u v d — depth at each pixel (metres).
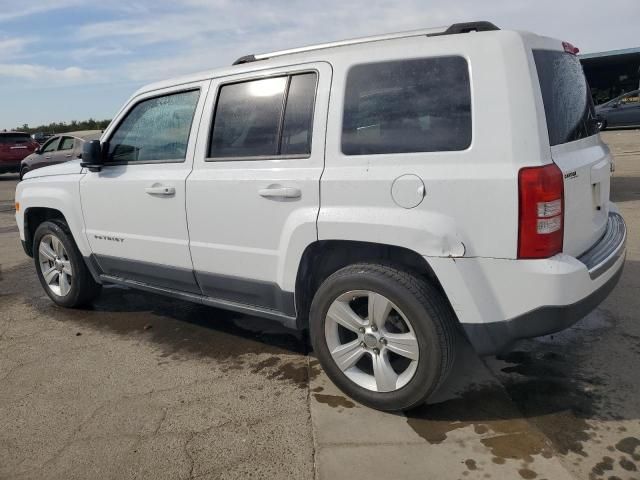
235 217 3.21
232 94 3.31
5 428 2.88
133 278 4.09
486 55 2.46
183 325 4.26
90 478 2.45
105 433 2.79
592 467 2.35
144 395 3.16
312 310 2.98
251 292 3.29
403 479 2.33
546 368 3.25
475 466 2.39
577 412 2.78
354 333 3.02
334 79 2.85
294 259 2.97
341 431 2.71
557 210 2.38
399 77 2.67
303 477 2.38
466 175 2.43
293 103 3.03
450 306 2.69
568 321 2.44
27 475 2.49
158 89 3.73
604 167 2.98
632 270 4.81
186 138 3.53
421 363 2.64
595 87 26.50
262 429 2.75
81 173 4.21
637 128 19.56
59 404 3.10
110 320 4.44
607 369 3.20
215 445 2.64
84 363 3.63
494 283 2.46
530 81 2.40
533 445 2.52
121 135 3.97
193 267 3.53
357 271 2.77
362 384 2.90
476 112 2.45
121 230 3.93
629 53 22.89
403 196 2.57
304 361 3.53
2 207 11.59
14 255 7.02
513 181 2.34
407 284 2.62
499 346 2.53
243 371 3.42
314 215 2.84
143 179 3.68
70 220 4.30
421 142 2.59
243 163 3.18
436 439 2.61
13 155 17.70
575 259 2.47
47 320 4.50
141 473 2.46
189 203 3.42
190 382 3.30
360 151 2.75
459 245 2.46
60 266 4.67
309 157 2.90
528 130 2.37
